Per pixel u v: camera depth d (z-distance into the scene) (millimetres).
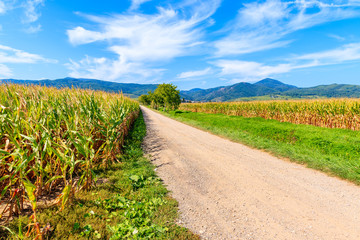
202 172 6492
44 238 2941
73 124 5418
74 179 5273
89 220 3480
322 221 3770
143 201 4289
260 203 4488
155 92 53344
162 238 3145
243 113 26891
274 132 12727
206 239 3232
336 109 14891
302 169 6836
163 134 13969
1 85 6344
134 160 7527
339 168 6391
